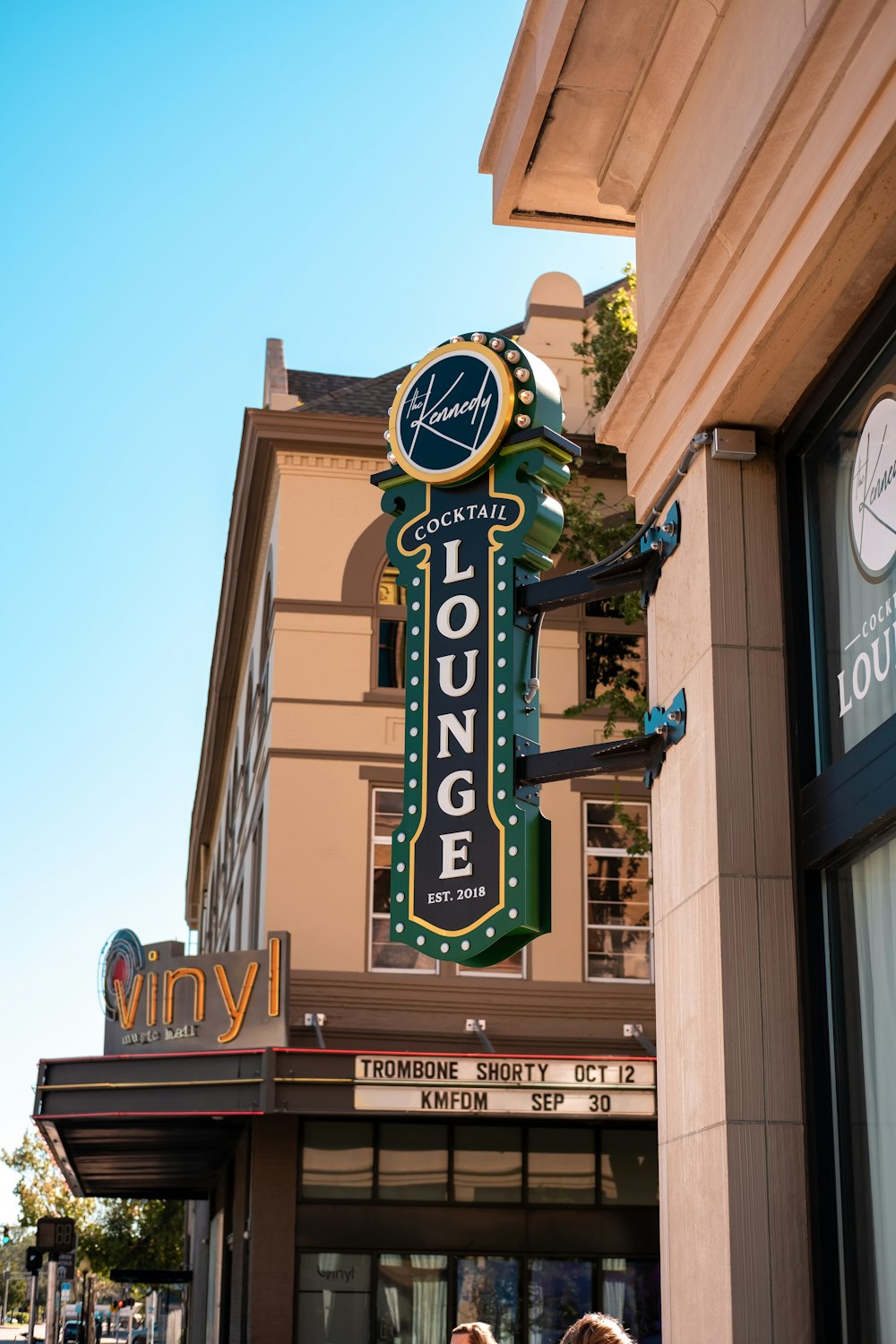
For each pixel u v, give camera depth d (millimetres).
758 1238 6246
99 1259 53125
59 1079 19734
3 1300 99875
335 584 22719
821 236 5902
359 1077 18500
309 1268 20344
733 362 6832
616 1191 21219
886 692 6176
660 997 7418
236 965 19766
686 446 7434
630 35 7762
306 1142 20766
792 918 6645
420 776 7941
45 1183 68688
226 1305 25422
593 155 8773
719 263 6844
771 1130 6371
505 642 7875
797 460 7145
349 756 22062
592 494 22859
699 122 7656
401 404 8656
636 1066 18781
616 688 20688
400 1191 20797
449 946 7578
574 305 24312
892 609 6164
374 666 22500
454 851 7695
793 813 6754
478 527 8172
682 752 7223
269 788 21875
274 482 23703
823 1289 6152
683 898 7102
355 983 21078
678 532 7516
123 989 20391
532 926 7426
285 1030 19391
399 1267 20531
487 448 8148
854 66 5566
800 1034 6477
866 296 6246
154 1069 19266
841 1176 6227
